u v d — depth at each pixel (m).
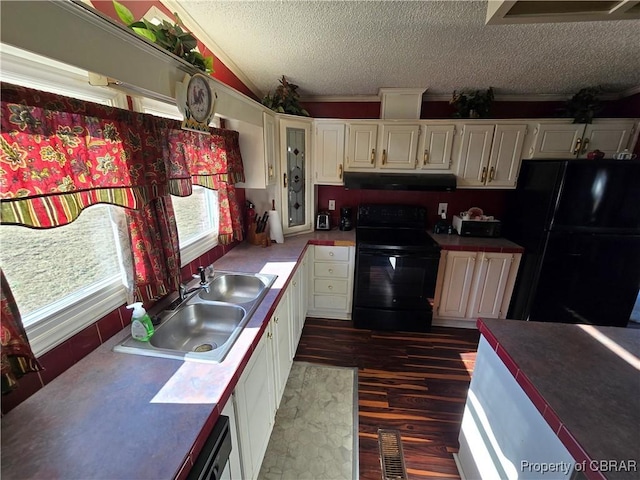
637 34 1.47
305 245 2.44
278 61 1.96
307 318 2.87
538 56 1.79
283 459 1.50
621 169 1.99
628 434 0.72
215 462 0.79
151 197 1.12
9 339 0.72
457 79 2.27
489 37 1.56
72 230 0.97
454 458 1.53
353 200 3.08
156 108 1.26
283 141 2.39
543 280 2.27
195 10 1.35
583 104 2.32
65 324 0.94
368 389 1.98
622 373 0.95
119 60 0.75
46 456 0.67
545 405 0.82
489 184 2.58
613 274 2.18
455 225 2.87
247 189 2.53
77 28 0.62
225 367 0.98
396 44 1.67
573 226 2.13
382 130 2.55
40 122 0.72
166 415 0.79
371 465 1.48
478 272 2.53
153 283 1.21
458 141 2.53
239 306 1.40
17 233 0.81
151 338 1.17
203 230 1.92
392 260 2.48
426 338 2.56
